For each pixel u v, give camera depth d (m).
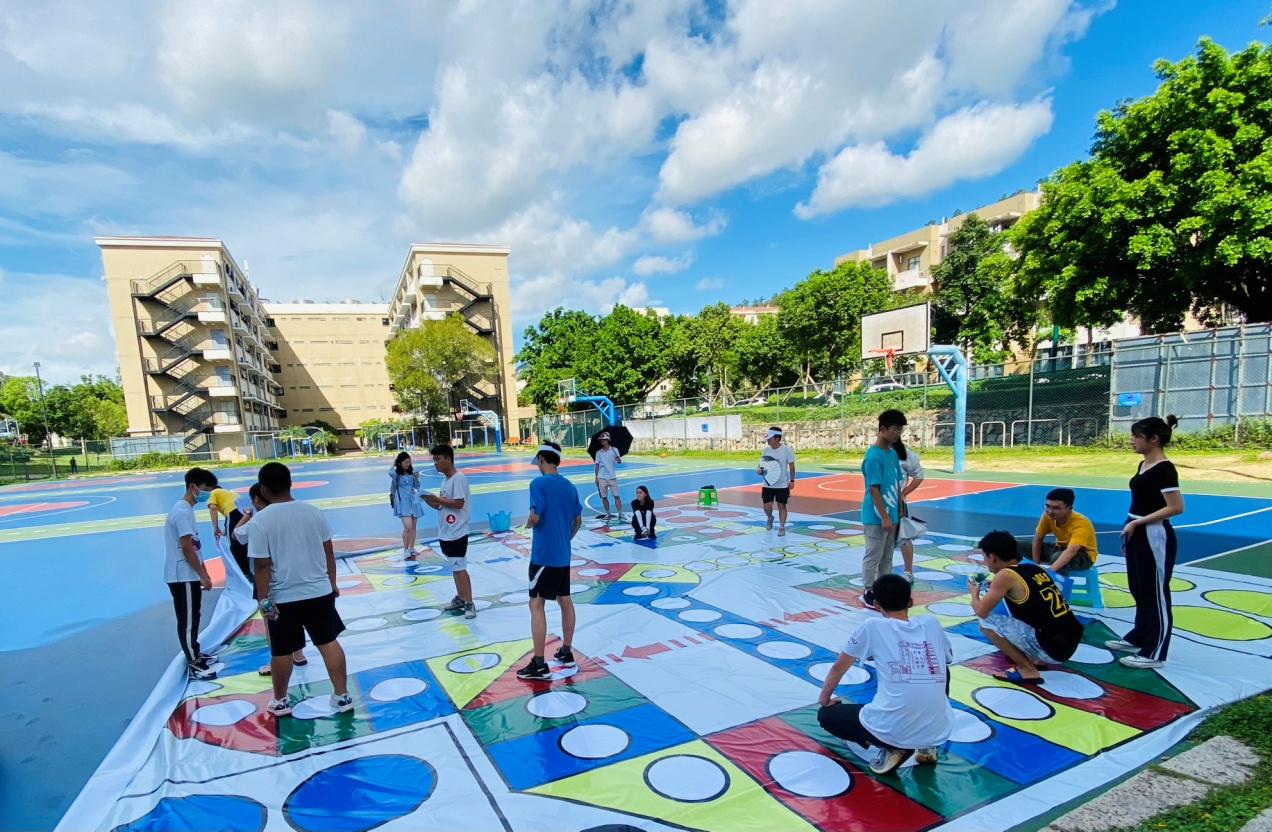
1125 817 2.47
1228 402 15.43
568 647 4.42
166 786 3.02
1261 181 13.38
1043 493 11.79
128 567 9.22
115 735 3.76
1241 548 6.97
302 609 3.68
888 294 32.97
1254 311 16.55
